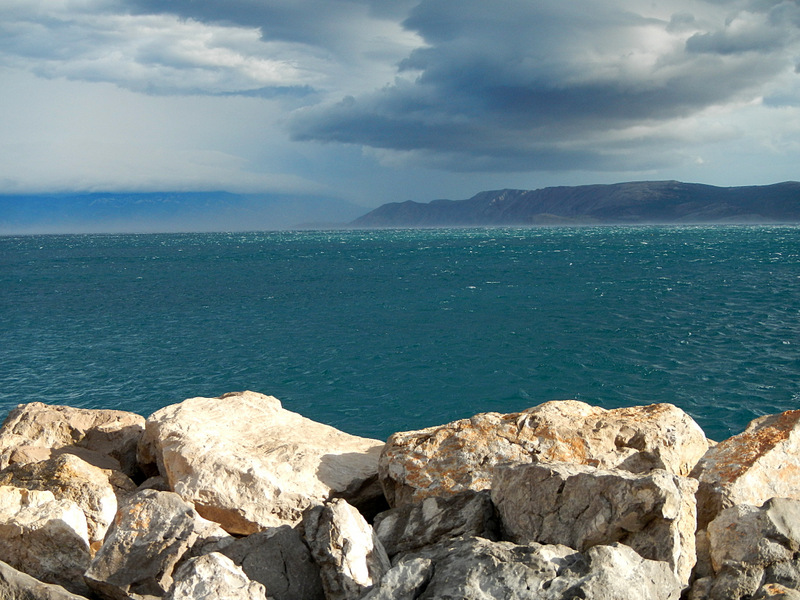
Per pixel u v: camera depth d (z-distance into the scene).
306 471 10.91
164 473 11.23
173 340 46.16
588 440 10.15
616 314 53.00
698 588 7.16
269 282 84.12
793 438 10.10
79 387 35.00
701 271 87.12
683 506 7.71
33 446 12.42
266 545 7.85
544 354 39.66
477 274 89.44
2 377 36.91
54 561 8.31
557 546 6.95
